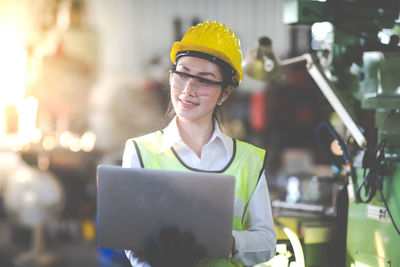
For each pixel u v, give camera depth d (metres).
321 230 2.08
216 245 1.35
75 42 5.21
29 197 4.05
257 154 1.63
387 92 2.00
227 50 1.53
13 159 4.92
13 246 4.41
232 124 5.90
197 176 1.33
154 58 6.54
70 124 4.91
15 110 4.47
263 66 2.17
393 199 1.83
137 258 1.51
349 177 2.03
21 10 5.71
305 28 5.54
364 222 1.96
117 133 5.84
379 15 2.18
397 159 1.83
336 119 4.17
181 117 1.53
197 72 1.51
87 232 4.59
